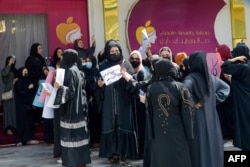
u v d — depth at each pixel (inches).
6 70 292.8
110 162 225.9
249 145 205.8
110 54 219.3
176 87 161.6
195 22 349.4
